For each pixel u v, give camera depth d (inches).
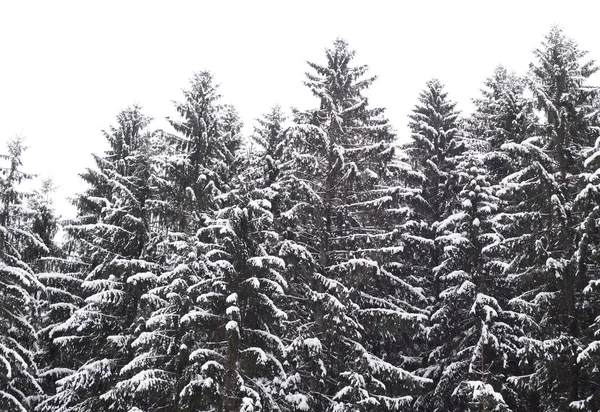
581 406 673.0
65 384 744.3
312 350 733.9
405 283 860.0
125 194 857.5
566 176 808.9
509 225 793.6
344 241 856.3
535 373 745.0
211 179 899.4
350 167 842.8
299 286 836.6
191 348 699.4
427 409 854.5
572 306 733.9
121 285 808.9
